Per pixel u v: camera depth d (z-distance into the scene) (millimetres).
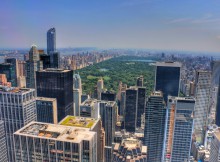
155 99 180875
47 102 189500
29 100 147250
